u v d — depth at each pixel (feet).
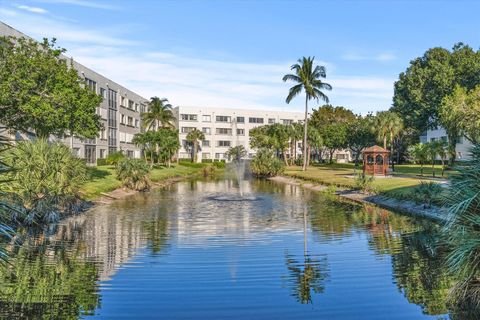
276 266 39.40
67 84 90.12
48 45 93.40
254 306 29.53
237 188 133.80
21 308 28.94
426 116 228.43
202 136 320.09
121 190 112.98
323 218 69.97
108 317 27.45
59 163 69.67
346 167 246.27
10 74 81.25
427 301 30.17
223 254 43.73
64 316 27.73
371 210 80.28
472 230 27.89
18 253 43.96
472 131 114.93
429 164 236.43
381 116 202.08
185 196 107.14
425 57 238.48
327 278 35.65
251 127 353.31
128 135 235.20
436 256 42.73
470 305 28.89
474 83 206.18
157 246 47.88
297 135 269.44
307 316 27.76
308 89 189.37
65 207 71.72
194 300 30.42
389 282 34.45
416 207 77.30
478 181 27.71
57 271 37.45
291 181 164.76
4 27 113.29
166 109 273.33
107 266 39.11
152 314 28.09
